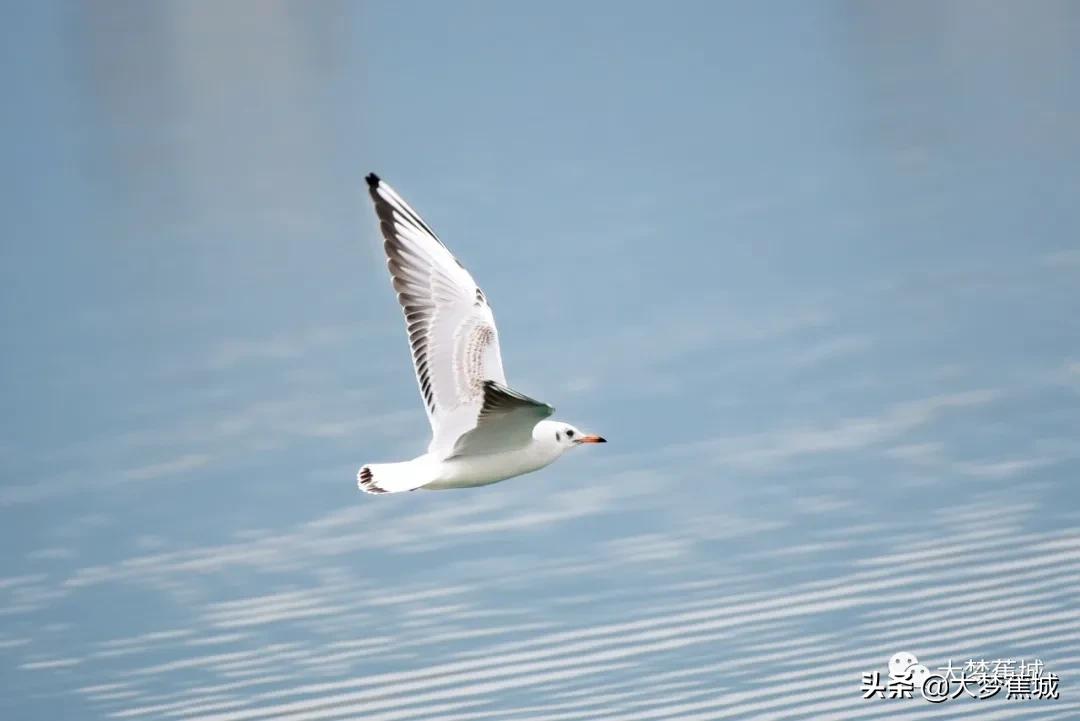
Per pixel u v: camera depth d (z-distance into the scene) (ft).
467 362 44.06
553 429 44.62
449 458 43.32
